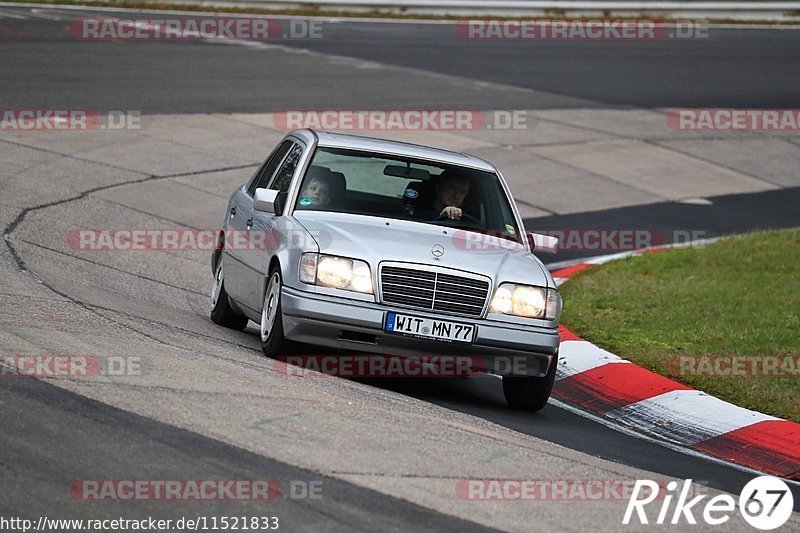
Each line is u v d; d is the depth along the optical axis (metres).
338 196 27.88
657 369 31.05
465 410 25.09
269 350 26.23
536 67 87.81
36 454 17.17
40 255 36.31
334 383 24.22
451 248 26.25
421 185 28.58
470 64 86.44
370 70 80.06
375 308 24.84
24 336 23.75
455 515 16.80
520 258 27.02
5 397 19.42
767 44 106.00
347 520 16.08
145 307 31.31
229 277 30.70
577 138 69.31
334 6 103.12
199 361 23.97
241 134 60.69
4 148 52.34
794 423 26.56
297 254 25.45
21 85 64.88
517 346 25.39
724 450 25.47
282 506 16.28
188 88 68.94
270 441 18.92
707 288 40.22
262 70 76.38
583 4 110.75
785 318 36.06
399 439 20.16
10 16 87.19
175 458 17.62
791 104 83.25
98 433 18.28
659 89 84.50
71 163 51.72
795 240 48.78
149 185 50.56
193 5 98.75
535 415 26.44
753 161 69.62
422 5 106.06
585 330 35.00
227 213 32.66
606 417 27.66
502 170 60.88
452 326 25.02
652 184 62.62
